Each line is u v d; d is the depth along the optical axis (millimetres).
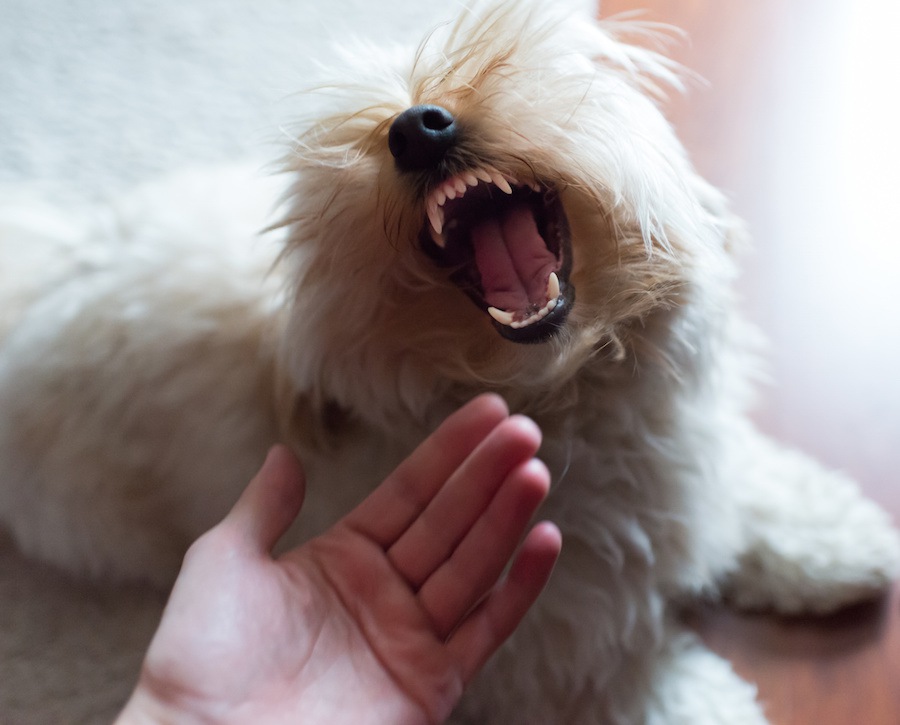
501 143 411
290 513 385
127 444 531
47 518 563
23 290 565
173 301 516
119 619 575
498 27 423
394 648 382
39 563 607
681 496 483
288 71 871
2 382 547
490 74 415
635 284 423
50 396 535
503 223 439
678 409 476
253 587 367
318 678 366
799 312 686
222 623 356
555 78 419
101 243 558
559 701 488
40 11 1067
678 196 435
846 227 742
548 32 425
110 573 590
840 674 518
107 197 625
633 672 497
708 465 493
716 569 533
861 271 707
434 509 386
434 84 423
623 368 450
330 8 1014
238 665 353
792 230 746
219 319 509
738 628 544
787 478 585
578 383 451
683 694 496
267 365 499
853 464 609
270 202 548
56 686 540
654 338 445
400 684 377
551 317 415
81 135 895
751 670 526
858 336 667
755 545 554
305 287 437
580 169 415
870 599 541
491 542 381
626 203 419
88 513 555
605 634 470
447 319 439
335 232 423
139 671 544
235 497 513
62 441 538
